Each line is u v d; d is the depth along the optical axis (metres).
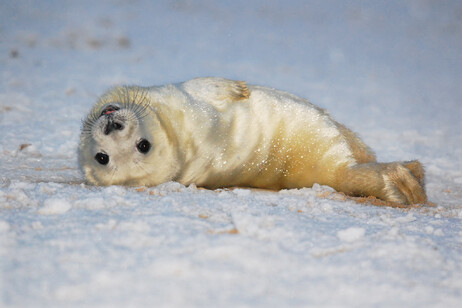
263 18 101.56
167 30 87.38
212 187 24.88
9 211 18.25
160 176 23.12
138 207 19.02
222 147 24.05
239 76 59.81
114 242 15.67
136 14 96.25
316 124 24.77
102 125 21.83
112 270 13.95
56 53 68.19
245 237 16.38
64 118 39.16
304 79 61.03
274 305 12.65
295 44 82.00
